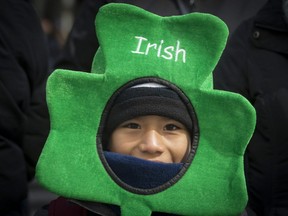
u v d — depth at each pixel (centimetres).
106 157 158
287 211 186
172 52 160
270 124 190
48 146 157
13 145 229
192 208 155
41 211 175
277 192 188
